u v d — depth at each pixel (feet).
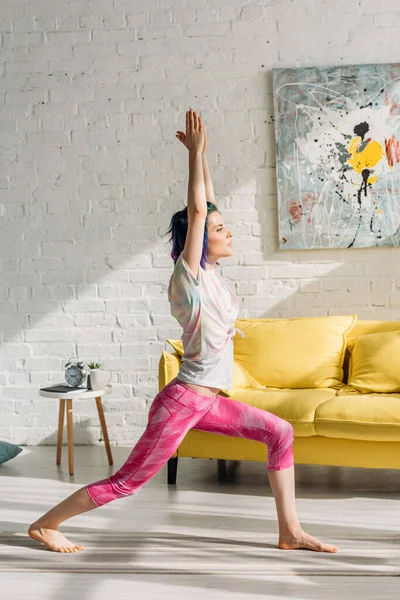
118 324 15.62
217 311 8.41
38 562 8.70
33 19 15.64
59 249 15.71
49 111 15.67
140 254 15.57
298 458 11.74
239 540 9.41
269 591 7.72
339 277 15.12
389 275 15.01
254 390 12.64
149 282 15.57
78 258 15.69
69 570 8.43
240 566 8.45
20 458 14.60
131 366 15.60
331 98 14.92
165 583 8.00
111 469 13.57
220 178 15.33
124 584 7.99
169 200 15.48
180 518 10.46
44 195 15.71
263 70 15.19
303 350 13.33
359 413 11.28
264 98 15.20
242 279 15.37
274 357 13.35
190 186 8.20
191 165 8.22
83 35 15.57
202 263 8.64
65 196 15.67
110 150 15.57
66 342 15.72
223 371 8.64
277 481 9.01
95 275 15.66
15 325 15.81
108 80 15.55
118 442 15.62
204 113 15.34
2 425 15.83
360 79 14.84
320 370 13.14
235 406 9.00
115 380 15.62
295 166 15.02
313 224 15.03
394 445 11.30
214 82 15.30
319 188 14.99
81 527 10.09
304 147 14.99
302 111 14.99
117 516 10.60
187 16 15.34
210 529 9.91
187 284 8.26
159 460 8.68
